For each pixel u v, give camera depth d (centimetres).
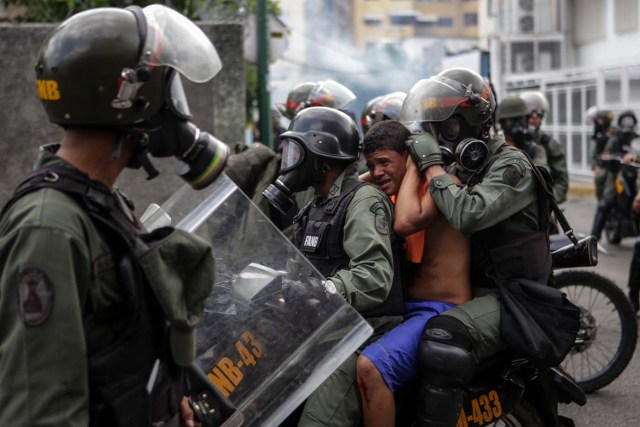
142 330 178
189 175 198
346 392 282
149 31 184
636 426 447
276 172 416
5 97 582
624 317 487
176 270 183
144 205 600
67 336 165
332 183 303
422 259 313
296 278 241
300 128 302
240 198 254
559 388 320
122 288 176
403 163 316
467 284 313
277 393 231
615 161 1018
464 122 316
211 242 251
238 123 611
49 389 163
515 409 325
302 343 234
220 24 604
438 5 5253
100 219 175
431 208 299
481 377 307
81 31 181
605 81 1933
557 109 2258
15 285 166
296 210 398
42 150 185
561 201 730
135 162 192
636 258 620
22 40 580
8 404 164
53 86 181
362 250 283
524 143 645
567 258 388
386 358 280
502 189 301
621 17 2311
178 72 193
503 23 2744
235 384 230
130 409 174
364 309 282
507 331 295
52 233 167
